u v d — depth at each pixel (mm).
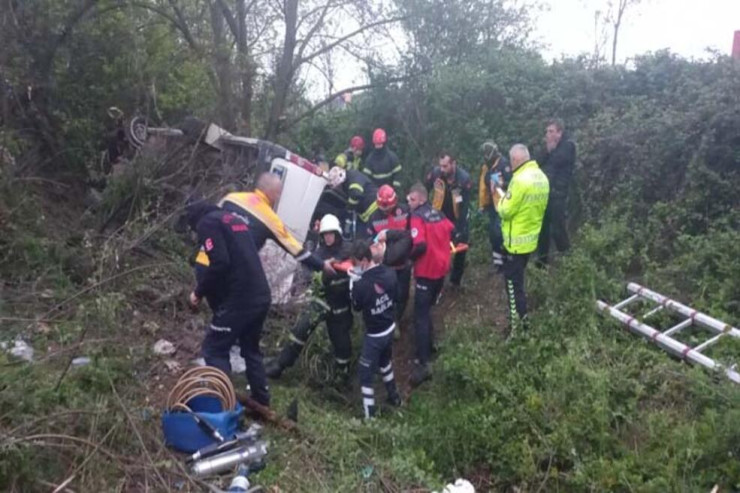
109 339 5828
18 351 5707
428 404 6762
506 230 7238
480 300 8672
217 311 5754
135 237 7695
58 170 9617
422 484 5355
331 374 7285
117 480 4648
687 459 5348
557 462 5723
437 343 7797
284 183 8484
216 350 5770
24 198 7727
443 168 8641
